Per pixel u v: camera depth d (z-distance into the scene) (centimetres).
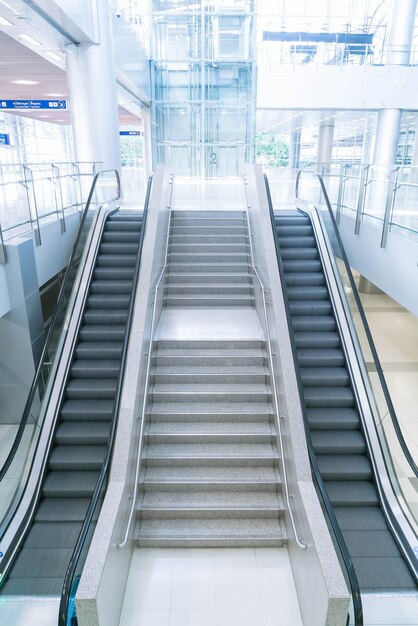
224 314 724
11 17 785
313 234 852
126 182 1315
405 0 1355
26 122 2431
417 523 489
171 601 397
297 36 1457
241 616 383
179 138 1688
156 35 1580
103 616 318
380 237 745
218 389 585
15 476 563
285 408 488
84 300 725
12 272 626
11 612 382
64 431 583
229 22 1555
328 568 316
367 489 534
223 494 498
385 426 591
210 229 887
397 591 414
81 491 525
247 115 1627
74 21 827
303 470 423
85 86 1012
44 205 799
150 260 658
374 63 1450
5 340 657
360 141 2564
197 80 1623
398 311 1205
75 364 660
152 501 488
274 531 466
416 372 872
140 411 516
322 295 752
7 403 689
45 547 462
